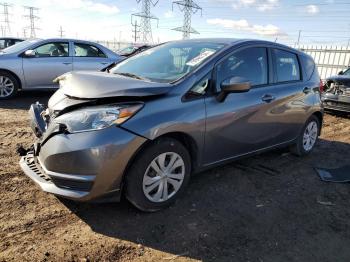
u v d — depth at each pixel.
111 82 3.34
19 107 7.82
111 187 3.16
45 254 2.79
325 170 4.99
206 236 3.18
